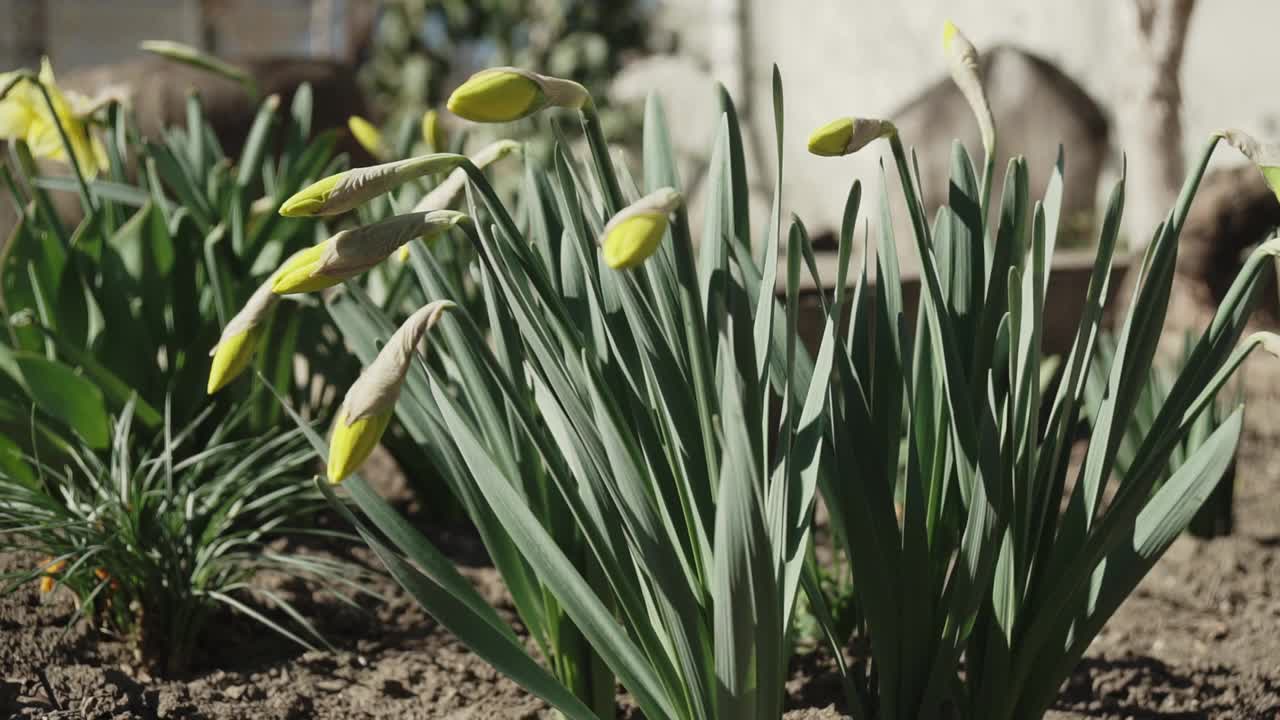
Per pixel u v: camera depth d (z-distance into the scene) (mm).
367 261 750
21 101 1255
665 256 843
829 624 863
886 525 847
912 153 808
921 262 820
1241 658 1102
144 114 2027
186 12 5426
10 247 1211
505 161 3869
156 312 1240
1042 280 825
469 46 4434
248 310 777
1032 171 3232
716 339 812
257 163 1301
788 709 1014
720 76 3844
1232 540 1332
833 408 830
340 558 1211
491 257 784
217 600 1100
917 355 874
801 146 3787
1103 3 3215
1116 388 834
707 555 814
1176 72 2648
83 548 1011
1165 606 1208
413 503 1397
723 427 797
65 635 1044
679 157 3965
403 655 1090
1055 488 867
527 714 1014
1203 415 1204
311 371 1297
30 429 1146
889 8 3580
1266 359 2262
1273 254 815
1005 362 860
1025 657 844
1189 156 3230
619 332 842
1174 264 835
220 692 1014
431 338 981
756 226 3680
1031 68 3273
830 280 1661
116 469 1102
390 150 1449
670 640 835
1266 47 3082
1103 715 1021
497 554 907
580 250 816
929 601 844
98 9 5246
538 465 907
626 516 791
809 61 3754
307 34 5656
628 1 4340
